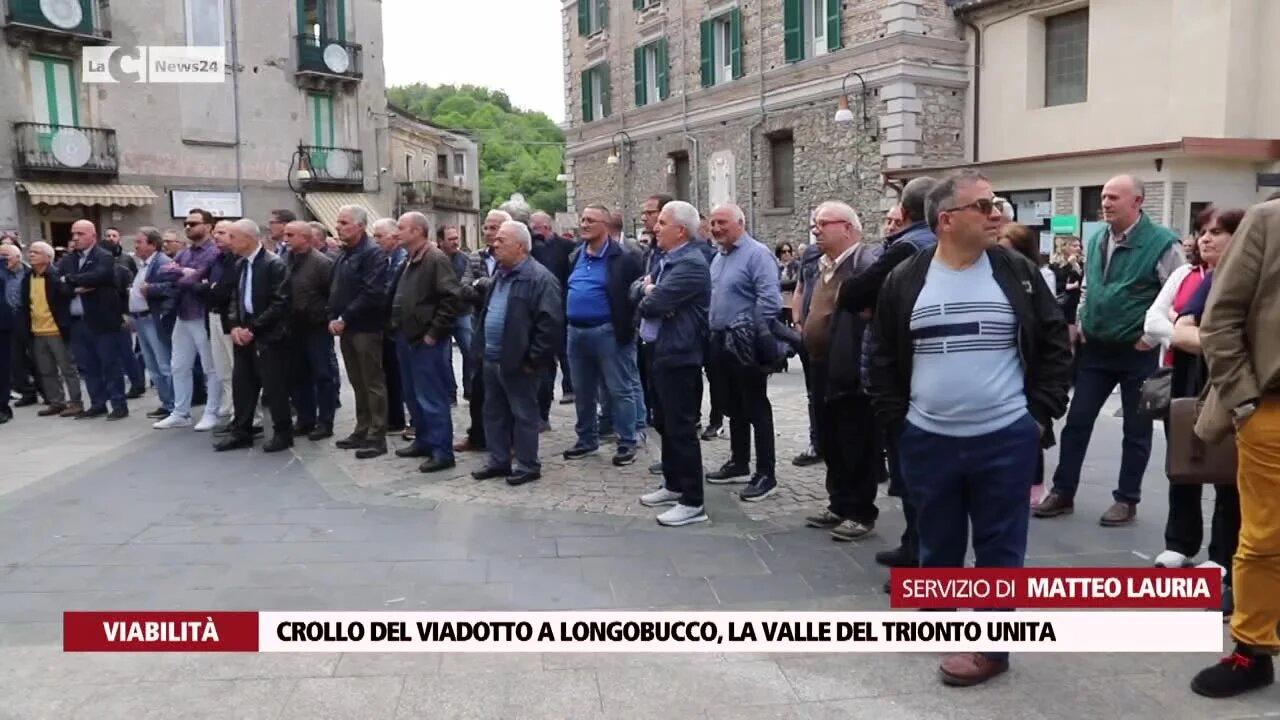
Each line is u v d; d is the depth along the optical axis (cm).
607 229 695
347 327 726
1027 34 1741
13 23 2144
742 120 2275
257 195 2602
